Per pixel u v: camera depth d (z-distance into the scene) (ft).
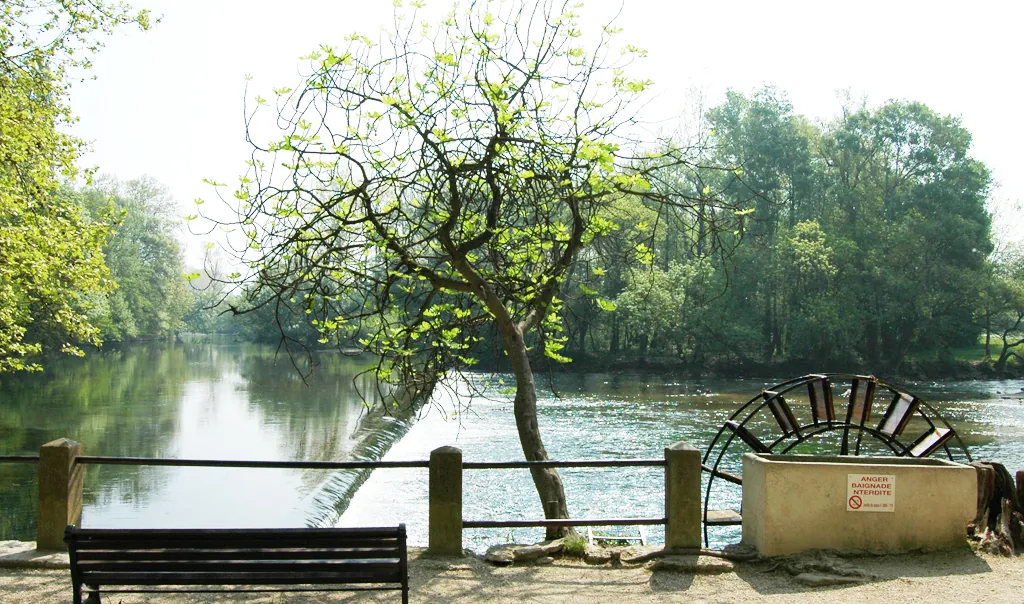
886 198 236.63
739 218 36.52
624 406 128.98
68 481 26.48
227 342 406.41
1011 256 255.70
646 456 84.17
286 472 73.41
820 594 23.26
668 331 207.10
